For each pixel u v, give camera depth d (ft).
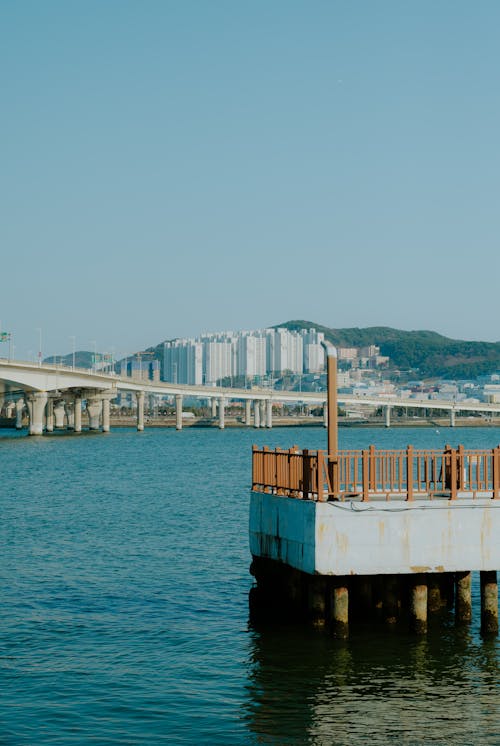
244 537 180.65
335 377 108.17
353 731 84.89
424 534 100.01
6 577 142.31
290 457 108.78
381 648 105.40
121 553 162.71
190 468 391.65
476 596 132.05
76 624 116.98
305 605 115.96
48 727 85.10
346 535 99.04
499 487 104.73
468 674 98.22
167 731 84.69
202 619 119.34
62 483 311.68
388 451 111.96
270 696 92.84
